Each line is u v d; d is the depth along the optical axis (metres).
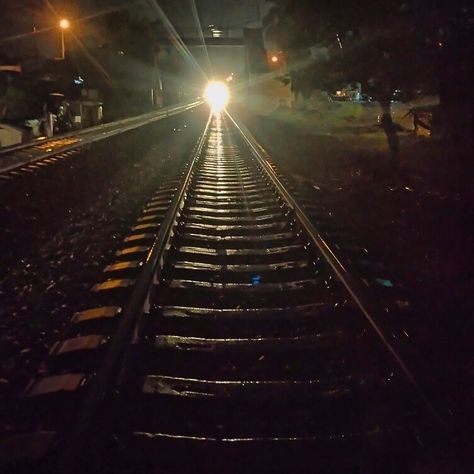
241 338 3.26
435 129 10.92
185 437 2.28
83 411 2.27
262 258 4.74
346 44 8.75
